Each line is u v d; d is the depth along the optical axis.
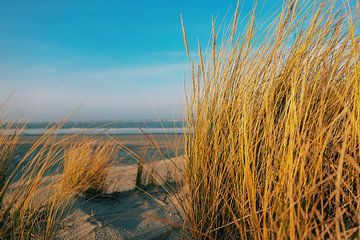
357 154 1.16
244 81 1.54
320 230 1.10
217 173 1.54
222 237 1.44
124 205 2.54
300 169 1.04
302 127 1.17
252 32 1.56
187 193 1.72
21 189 1.73
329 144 1.25
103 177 3.00
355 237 0.95
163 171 3.32
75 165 2.81
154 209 2.38
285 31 1.46
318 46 1.38
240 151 1.36
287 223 1.02
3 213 1.67
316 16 1.33
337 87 1.34
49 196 2.12
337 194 0.80
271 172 1.17
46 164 1.80
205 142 1.61
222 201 1.48
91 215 2.26
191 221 1.55
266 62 1.49
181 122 1.79
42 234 1.80
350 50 1.37
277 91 1.46
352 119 1.05
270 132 1.24
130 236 1.93
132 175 3.72
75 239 1.89
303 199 1.11
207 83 1.70
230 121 1.52
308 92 1.34
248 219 1.27
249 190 1.21
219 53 1.67
